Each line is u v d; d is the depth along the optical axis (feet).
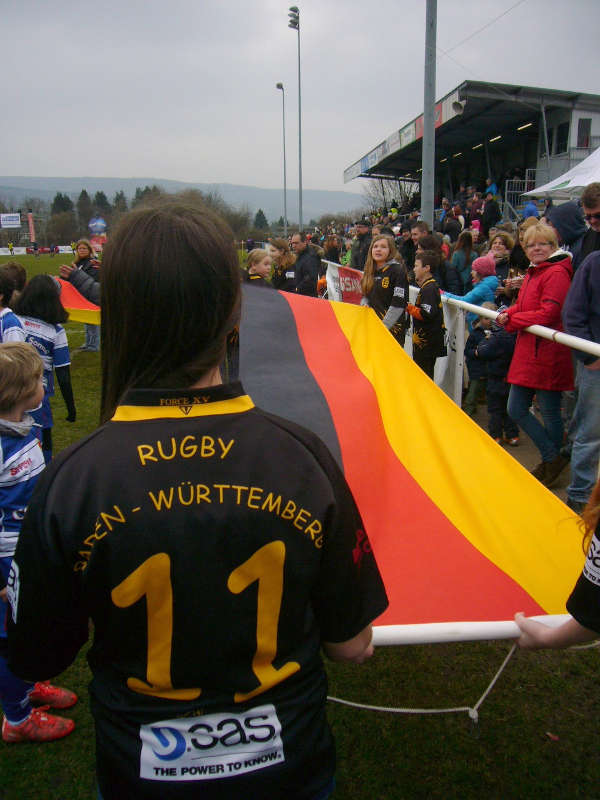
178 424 3.12
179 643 3.03
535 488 7.05
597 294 11.10
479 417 19.54
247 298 9.62
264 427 3.27
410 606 5.85
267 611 3.11
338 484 3.34
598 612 4.33
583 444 11.83
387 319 16.90
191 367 3.18
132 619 3.02
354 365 8.81
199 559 2.98
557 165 63.26
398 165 106.42
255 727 3.15
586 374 11.55
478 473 7.34
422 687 8.38
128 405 3.16
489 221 47.55
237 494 3.04
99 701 3.23
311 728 3.33
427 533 6.66
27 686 7.42
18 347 7.41
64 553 2.97
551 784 6.91
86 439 3.14
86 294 23.66
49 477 3.04
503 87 57.77
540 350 12.87
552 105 59.98
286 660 3.25
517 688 8.32
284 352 8.85
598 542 4.35
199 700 3.10
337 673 8.69
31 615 3.12
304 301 9.72
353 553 3.32
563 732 7.59
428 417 8.10
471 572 6.23
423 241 21.36
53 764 7.38
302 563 3.12
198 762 3.10
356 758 7.32
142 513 2.95
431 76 29.27
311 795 3.34
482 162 90.27
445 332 17.30
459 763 7.21
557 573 6.28
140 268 3.02
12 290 12.97
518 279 16.62
